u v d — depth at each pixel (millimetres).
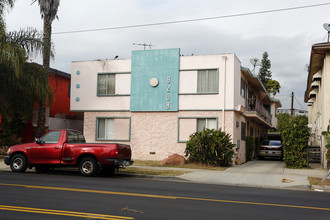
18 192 9305
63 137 14266
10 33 20266
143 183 12219
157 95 21234
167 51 21203
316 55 19125
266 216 7094
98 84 22719
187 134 20625
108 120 22438
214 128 20172
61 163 13977
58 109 26797
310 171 16938
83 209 7316
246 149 24750
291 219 6883
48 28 21234
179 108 20828
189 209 7598
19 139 23594
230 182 13281
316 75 21938
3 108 21266
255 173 15820
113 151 13547
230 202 8625
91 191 9719
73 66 23297
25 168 14664
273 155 25562
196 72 20625
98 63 22719
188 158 19141
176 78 20891
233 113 19875
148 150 21328
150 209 7488
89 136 22656
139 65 21734
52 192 9414
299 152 18500
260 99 34312
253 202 8734
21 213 6848
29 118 24094
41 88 20625
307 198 9836
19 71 19203
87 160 13797
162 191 10250
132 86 21797
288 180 13539
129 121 21844
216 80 20203
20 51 19172
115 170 15602
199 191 10586
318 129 23938
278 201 9062
